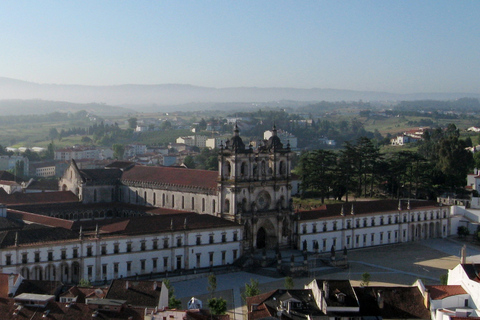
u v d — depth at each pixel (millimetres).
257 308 145375
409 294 144375
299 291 150000
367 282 192375
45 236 195250
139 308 139500
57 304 140250
